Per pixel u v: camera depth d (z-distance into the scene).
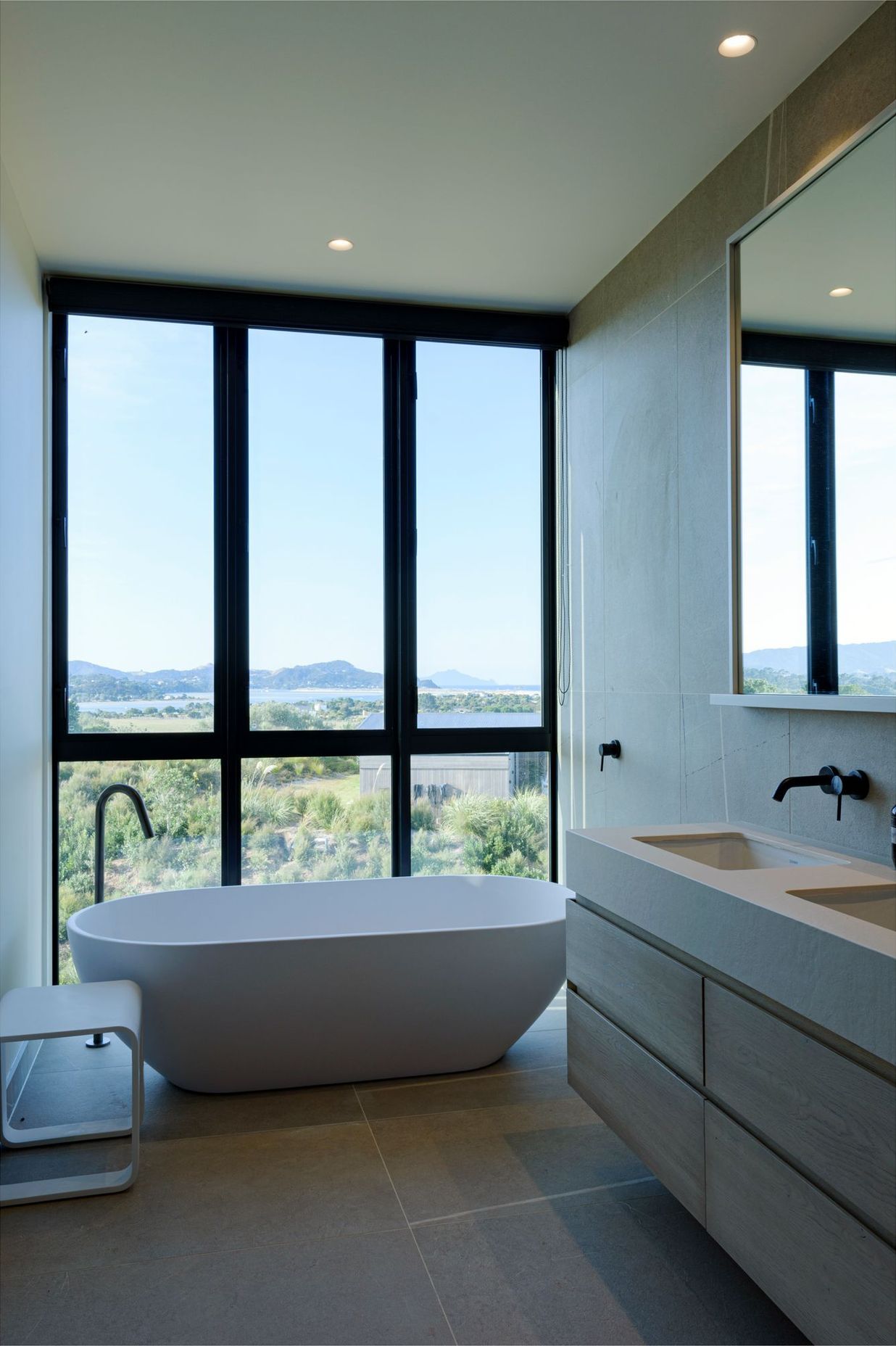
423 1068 2.95
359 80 2.43
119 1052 3.15
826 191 2.32
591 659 3.80
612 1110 2.19
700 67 2.39
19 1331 1.80
